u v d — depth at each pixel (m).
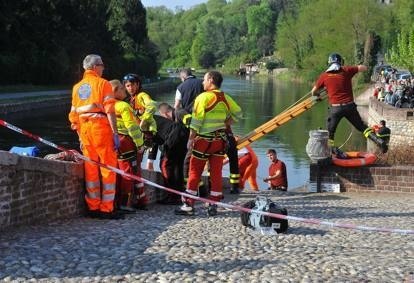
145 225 9.28
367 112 60.41
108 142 9.70
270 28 193.38
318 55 110.06
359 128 15.01
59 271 6.48
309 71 121.00
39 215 8.92
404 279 6.43
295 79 135.50
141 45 115.50
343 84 14.59
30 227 8.58
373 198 13.68
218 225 9.48
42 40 71.50
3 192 8.07
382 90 50.31
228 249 7.66
